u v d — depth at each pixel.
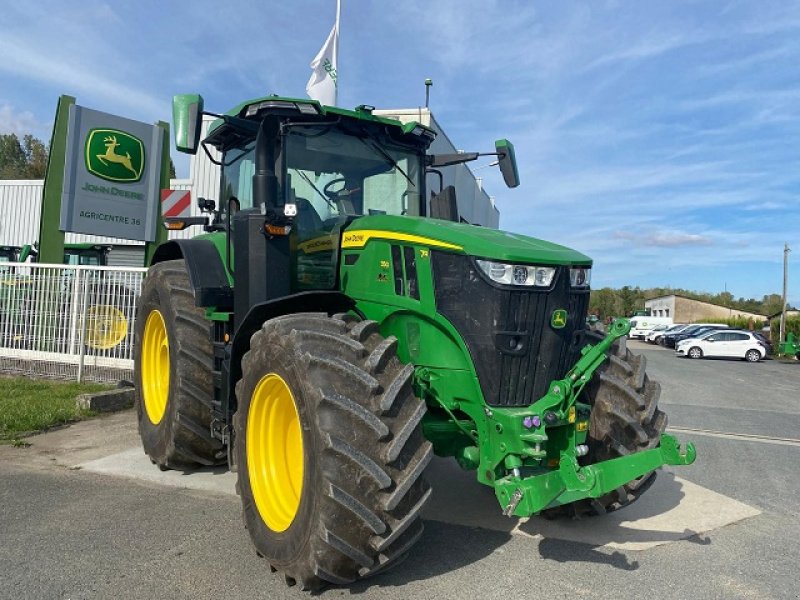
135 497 4.55
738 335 30.34
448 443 3.75
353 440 2.91
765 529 4.26
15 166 65.50
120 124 11.04
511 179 4.84
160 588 3.17
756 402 11.59
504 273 3.34
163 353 5.50
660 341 44.47
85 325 9.07
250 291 3.99
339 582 3.00
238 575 3.33
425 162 5.01
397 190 4.81
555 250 3.66
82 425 6.82
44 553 3.55
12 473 5.08
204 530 3.94
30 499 4.46
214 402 4.66
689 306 73.94
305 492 3.02
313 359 3.07
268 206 3.90
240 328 3.88
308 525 2.96
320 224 4.39
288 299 3.70
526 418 3.14
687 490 5.14
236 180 5.18
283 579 3.29
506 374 3.36
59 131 10.80
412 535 3.06
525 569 3.51
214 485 4.85
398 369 3.18
